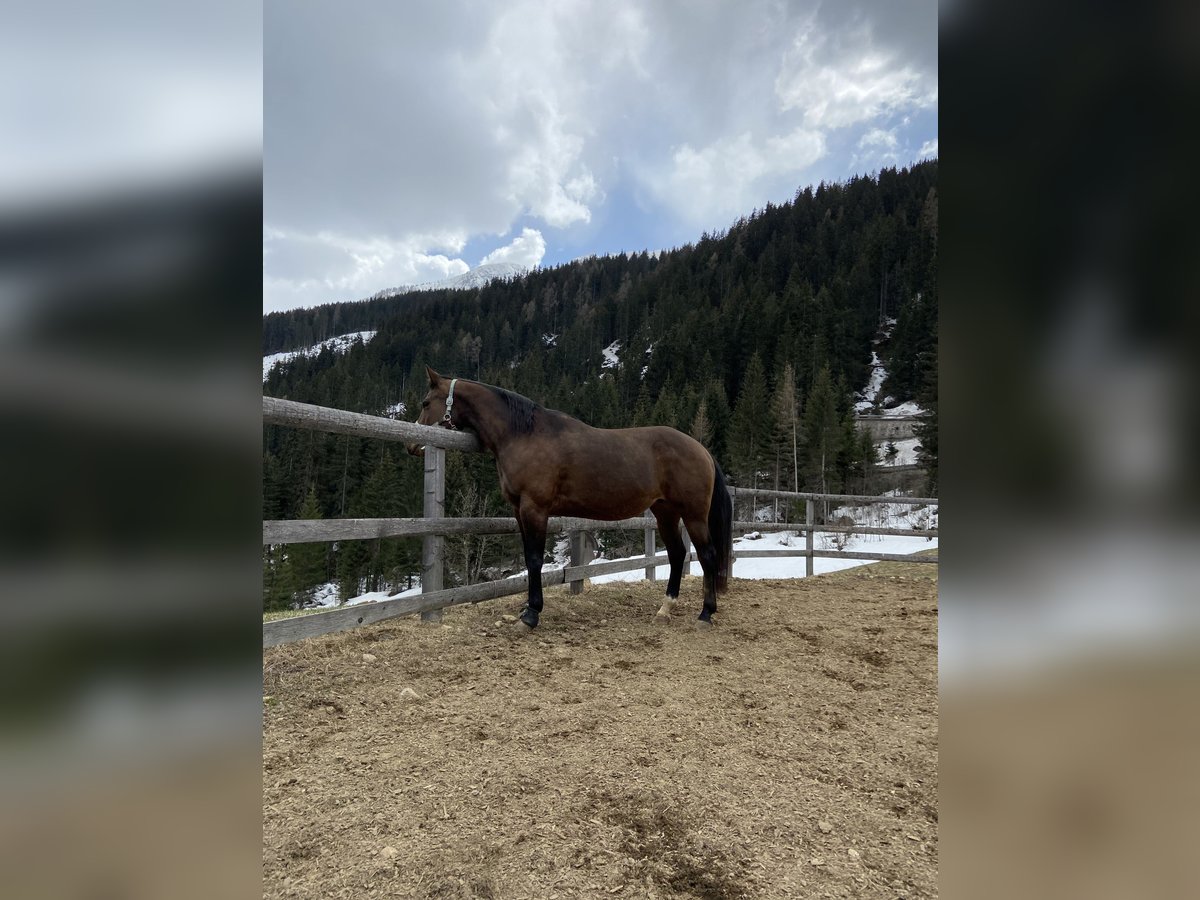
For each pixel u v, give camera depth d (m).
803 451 32.28
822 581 6.42
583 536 4.92
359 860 1.41
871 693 2.67
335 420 2.94
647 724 2.22
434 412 3.88
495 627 3.62
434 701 2.42
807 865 1.43
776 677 2.86
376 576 24.36
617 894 1.32
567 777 1.81
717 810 1.65
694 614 4.29
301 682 2.59
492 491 22.69
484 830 1.53
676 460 3.95
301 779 1.78
